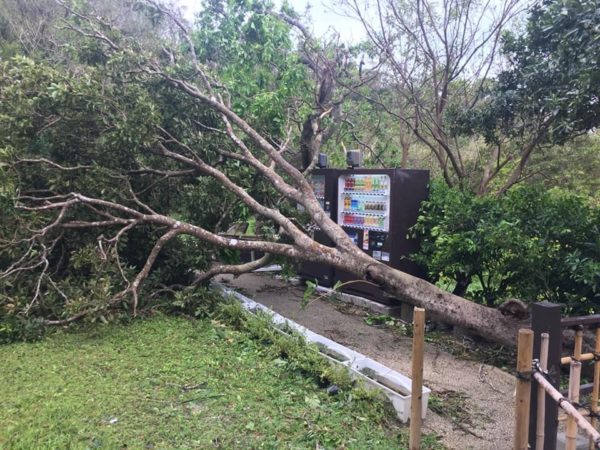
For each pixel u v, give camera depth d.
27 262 5.14
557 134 5.12
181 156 6.11
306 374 3.98
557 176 9.95
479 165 9.47
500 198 5.62
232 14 7.57
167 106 6.42
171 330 4.95
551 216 4.64
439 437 3.32
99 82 5.73
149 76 6.27
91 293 4.96
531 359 2.44
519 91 5.79
